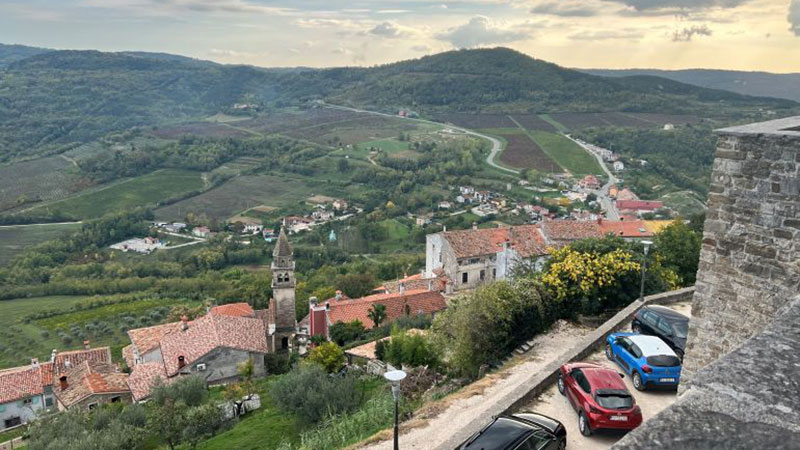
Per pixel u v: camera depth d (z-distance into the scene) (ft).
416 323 161.07
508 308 85.71
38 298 339.36
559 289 93.30
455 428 60.39
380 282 275.80
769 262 35.45
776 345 13.08
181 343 172.45
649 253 114.32
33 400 176.96
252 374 162.91
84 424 124.06
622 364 67.00
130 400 159.63
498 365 83.56
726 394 11.14
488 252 215.72
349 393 101.14
